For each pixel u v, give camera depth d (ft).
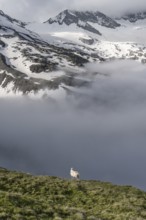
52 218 117.08
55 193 153.28
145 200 159.43
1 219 104.42
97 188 165.78
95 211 137.69
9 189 149.28
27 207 119.55
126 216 133.80
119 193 163.84
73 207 136.36
